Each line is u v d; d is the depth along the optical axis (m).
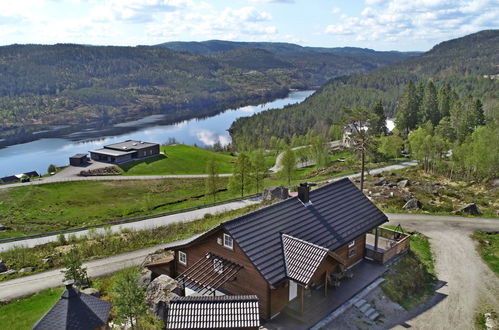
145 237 42.12
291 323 21.88
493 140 64.19
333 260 25.17
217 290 24.67
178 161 111.31
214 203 62.56
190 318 17.80
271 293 21.83
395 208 46.41
